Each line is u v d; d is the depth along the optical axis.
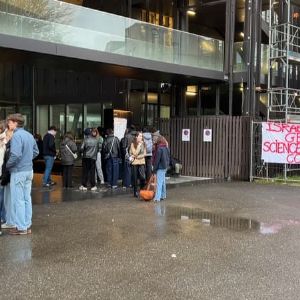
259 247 7.40
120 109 19.77
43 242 7.51
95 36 14.02
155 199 11.80
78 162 20.73
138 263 6.46
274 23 20.17
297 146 15.97
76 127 21.72
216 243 7.61
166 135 18.66
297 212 10.40
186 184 15.44
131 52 15.15
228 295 5.29
